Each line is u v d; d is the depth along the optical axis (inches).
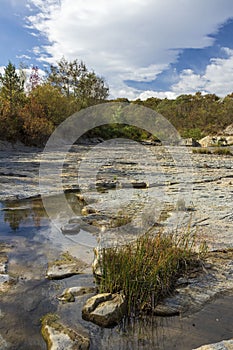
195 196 245.0
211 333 80.7
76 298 95.5
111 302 88.3
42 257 127.0
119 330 81.1
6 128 642.8
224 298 97.7
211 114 1771.7
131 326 82.9
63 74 1209.4
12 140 655.1
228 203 221.3
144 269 99.9
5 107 681.0
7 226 166.6
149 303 92.4
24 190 253.4
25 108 756.6
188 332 81.0
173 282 106.3
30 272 113.0
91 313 84.5
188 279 109.0
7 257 125.6
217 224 170.6
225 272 114.3
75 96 1172.5
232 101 1920.5
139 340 77.2
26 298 95.0
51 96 882.8
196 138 1401.3
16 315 86.3
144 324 83.8
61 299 94.8
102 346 74.7
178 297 97.6
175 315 88.4
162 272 103.5
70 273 112.9
